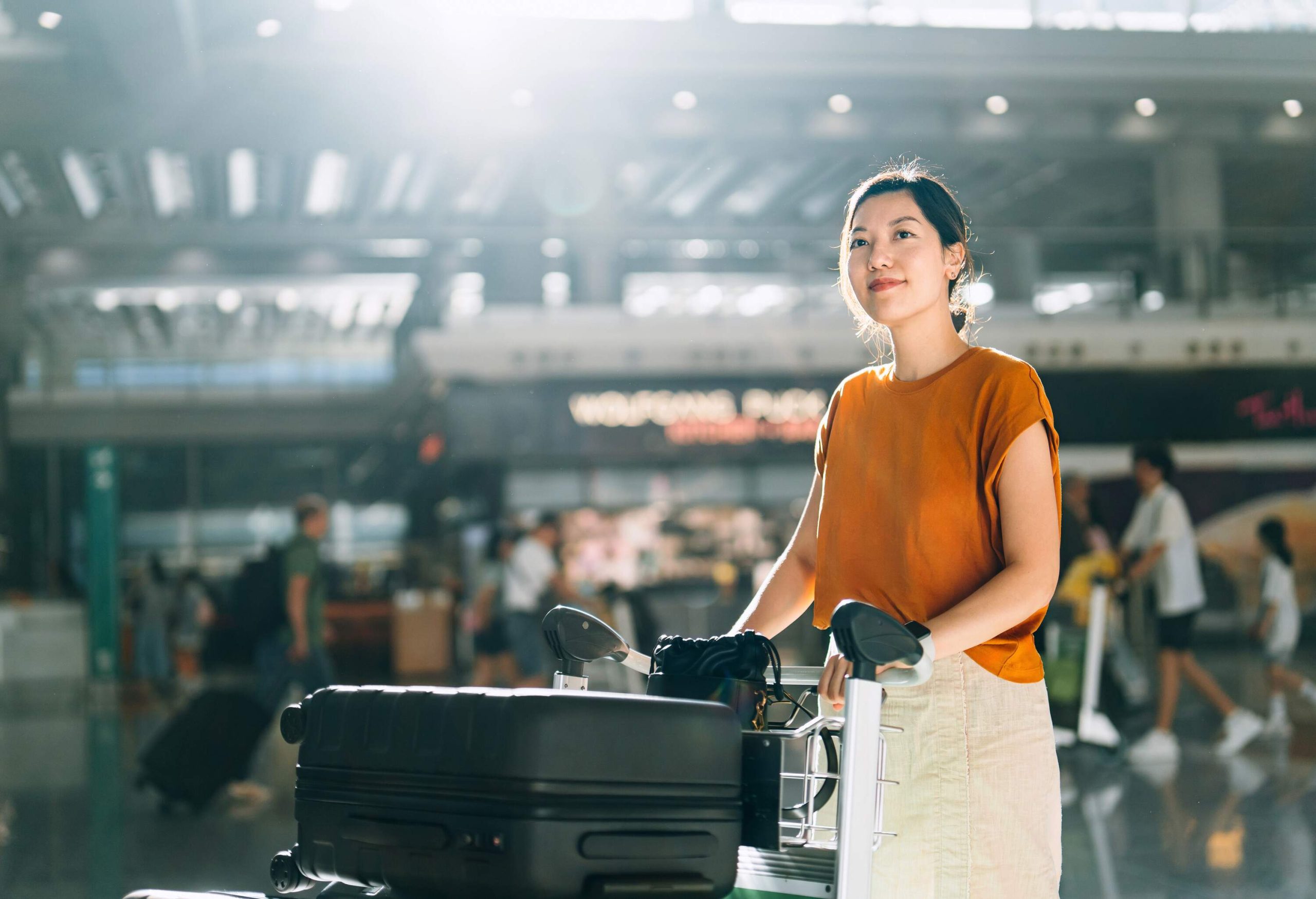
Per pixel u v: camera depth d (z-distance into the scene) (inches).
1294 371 557.9
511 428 539.2
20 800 278.8
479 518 559.5
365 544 920.3
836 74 486.3
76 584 732.0
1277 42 505.4
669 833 56.1
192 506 909.8
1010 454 66.9
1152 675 393.4
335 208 650.8
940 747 67.7
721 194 665.6
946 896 67.1
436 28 451.8
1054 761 69.6
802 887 62.7
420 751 56.6
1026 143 577.9
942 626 63.5
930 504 69.1
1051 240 575.2
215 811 261.6
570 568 540.7
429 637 662.5
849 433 73.7
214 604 803.4
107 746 388.5
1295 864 183.5
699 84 488.1
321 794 60.5
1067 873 180.1
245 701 265.9
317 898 64.8
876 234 71.5
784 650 496.1
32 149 493.7
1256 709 368.2
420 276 660.1
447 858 55.2
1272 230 574.2
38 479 855.7
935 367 71.7
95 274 665.0
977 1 492.1
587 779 54.2
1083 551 307.6
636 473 547.5
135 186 606.2
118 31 401.1
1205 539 540.1
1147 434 551.2
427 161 562.6
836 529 73.0
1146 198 805.2
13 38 446.3
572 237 553.3
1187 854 191.8
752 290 561.3
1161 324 558.3
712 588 550.3
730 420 548.4
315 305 786.8
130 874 197.2
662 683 67.3
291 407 884.6
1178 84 510.0
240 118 476.7
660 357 544.4
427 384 619.2
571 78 476.7
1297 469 549.3
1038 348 550.6
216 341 885.2
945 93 508.1
